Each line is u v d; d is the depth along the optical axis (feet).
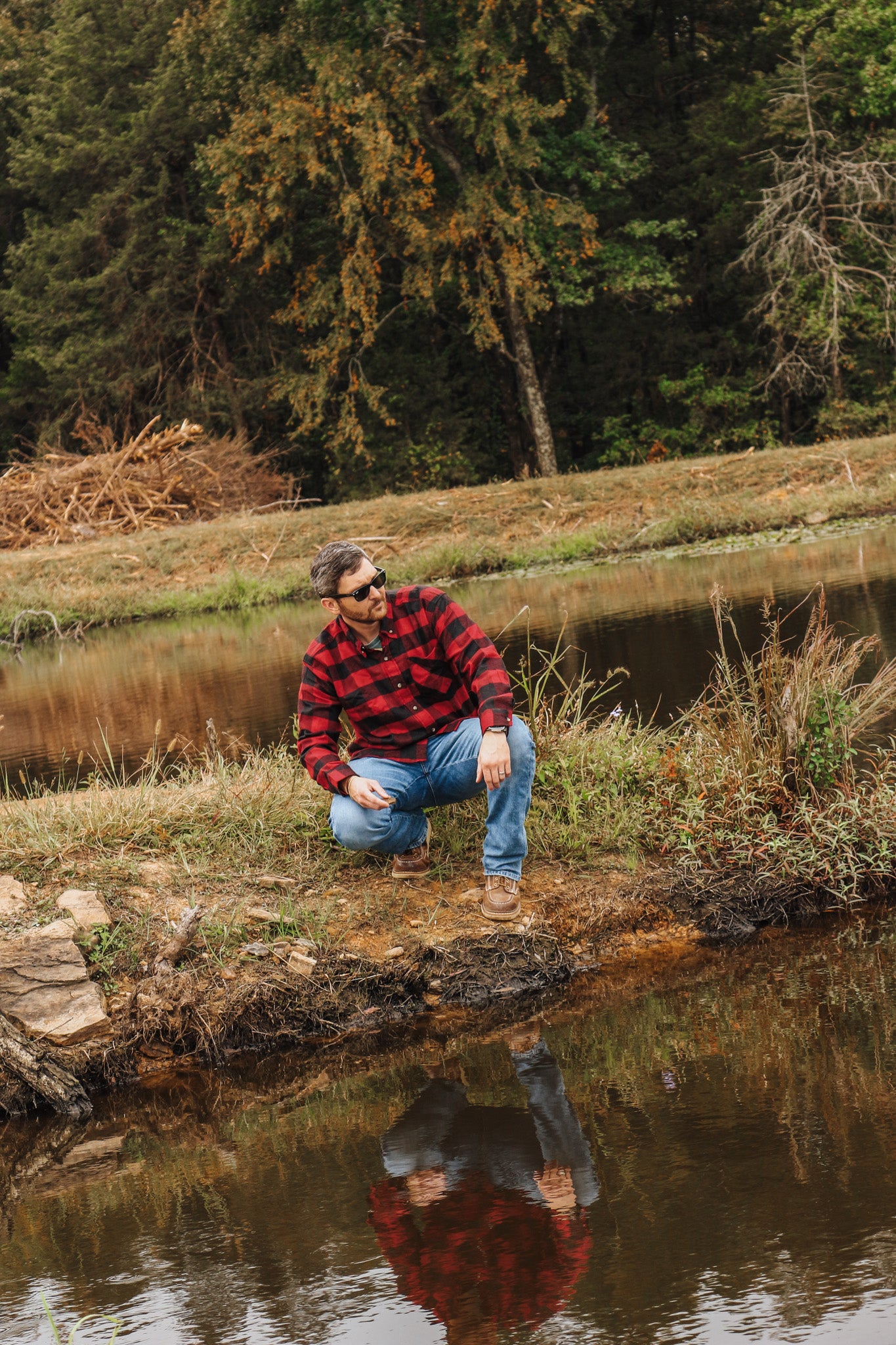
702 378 87.35
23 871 13.21
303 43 74.74
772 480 54.65
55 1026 11.19
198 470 71.82
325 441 89.30
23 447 101.40
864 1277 6.52
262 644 38.52
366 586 12.13
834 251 77.36
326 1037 11.61
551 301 86.43
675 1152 8.25
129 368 88.63
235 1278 7.37
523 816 12.64
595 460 94.63
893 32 76.54
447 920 12.82
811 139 77.46
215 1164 9.16
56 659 41.88
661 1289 6.66
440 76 74.69
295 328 89.35
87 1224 8.41
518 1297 6.76
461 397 93.71
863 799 14.26
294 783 15.23
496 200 77.46
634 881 13.47
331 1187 8.44
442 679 12.71
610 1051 10.28
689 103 95.76
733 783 14.40
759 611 29.37
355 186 80.64
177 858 13.70
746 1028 10.36
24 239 98.22
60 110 89.86
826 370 82.69
